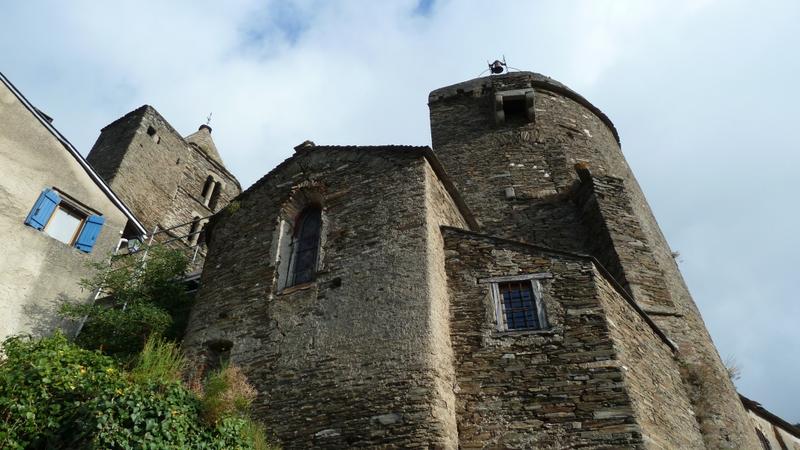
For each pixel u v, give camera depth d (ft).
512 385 31.17
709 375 40.09
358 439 29.25
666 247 56.85
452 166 62.44
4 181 39.91
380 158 41.32
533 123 65.10
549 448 28.73
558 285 34.53
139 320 40.57
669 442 31.48
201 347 37.83
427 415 28.73
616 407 29.19
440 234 38.17
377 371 31.09
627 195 52.54
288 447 30.55
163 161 100.83
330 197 41.32
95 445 23.90
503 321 34.06
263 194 45.34
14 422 25.29
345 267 36.58
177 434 25.85
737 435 37.29
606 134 70.49
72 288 41.91
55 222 42.98
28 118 43.24
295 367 33.40
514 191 57.98
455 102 69.77
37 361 27.50
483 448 29.45
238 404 30.04
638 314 37.58
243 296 39.29
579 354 31.48
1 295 37.17
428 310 32.24
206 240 47.93
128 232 50.39
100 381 27.43
